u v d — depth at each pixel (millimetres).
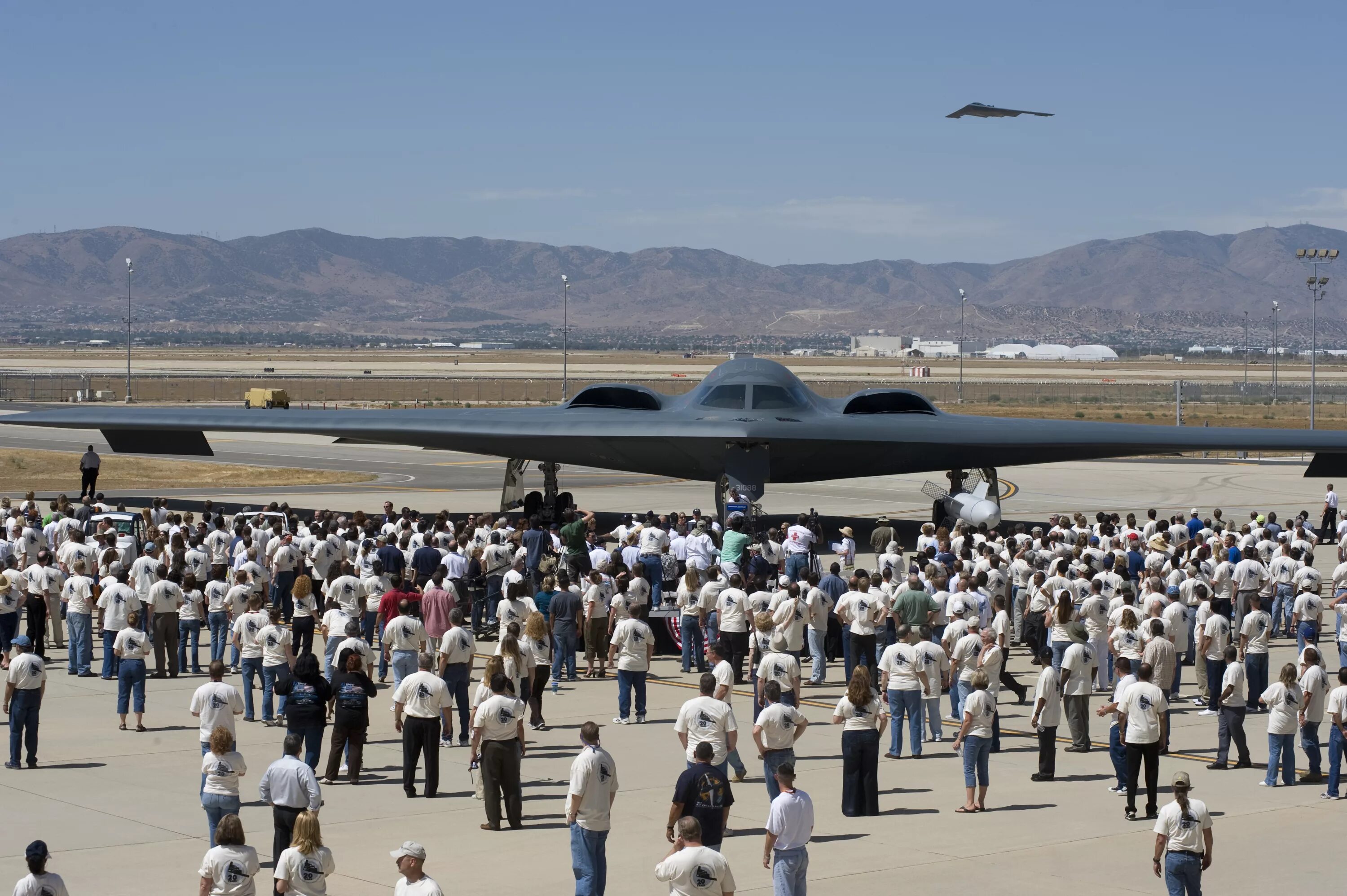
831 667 28000
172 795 17906
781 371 44531
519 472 45219
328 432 42031
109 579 26484
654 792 18422
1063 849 16031
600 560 30422
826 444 39406
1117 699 17984
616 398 44719
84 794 17969
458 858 15508
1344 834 16859
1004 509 54281
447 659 21250
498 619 26312
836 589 27625
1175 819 13695
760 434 38062
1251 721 23859
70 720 22406
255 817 17250
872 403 43844
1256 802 18547
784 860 13438
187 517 33125
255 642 22875
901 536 45594
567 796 18344
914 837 16594
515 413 43969
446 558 29609
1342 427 109062
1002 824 17234
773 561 31781
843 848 16094
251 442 95000
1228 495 60906
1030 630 25953
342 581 25156
